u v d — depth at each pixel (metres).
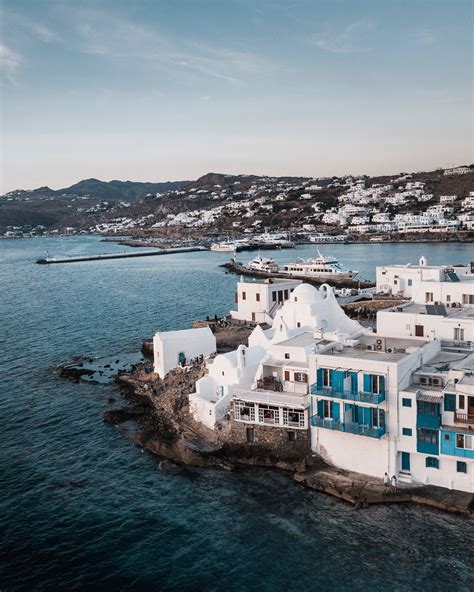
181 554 44.72
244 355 66.25
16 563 44.28
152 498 52.88
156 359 85.44
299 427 56.03
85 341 116.44
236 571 42.50
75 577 42.59
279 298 114.94
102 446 64.44
